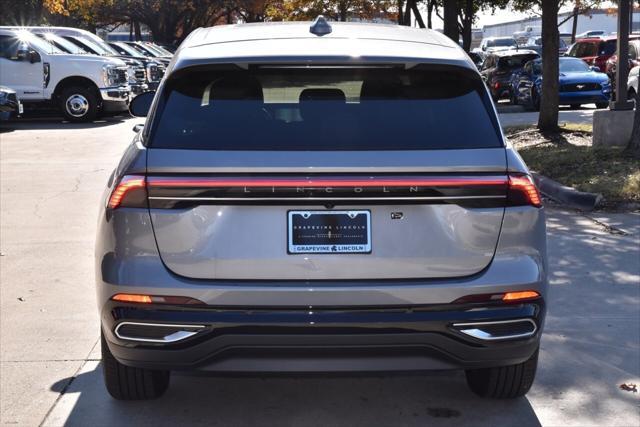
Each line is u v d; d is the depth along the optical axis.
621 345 5.11
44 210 9.38
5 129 19.50
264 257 3.39
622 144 12.77
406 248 3.44
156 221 3.42
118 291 3.46
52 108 21.09
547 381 4.57
